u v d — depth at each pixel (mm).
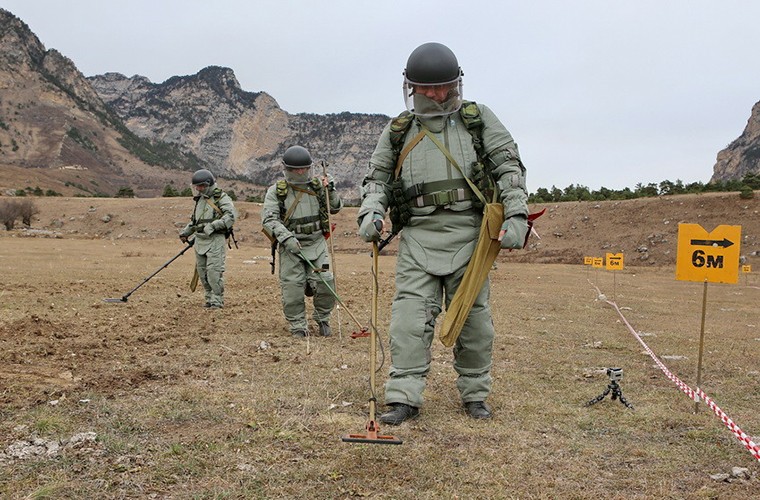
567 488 3500
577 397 5527
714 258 5363
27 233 48438
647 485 3561
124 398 4918
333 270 8352
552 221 53656
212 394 5090
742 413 5148
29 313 9000
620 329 10328
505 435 4406
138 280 15406
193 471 3562
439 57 4633
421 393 4734
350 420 4578
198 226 11023
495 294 15922
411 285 4770
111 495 3230
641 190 58375
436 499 3320
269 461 3746
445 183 4695
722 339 9578
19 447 3775
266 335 8328
